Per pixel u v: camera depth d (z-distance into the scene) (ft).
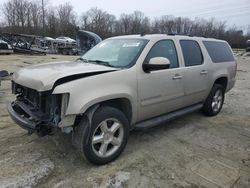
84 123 10.48
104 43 15.30
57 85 9.85
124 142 11.91
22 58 64.90
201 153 12.99
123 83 11.47
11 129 14.93
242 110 21.42
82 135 10.42
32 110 11.14
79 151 10.77
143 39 13.62
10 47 76.54
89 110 10.55
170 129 16.11
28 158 11.69
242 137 15.34
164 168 11.38
